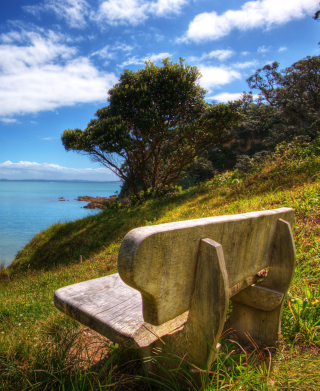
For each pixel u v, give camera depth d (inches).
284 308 70.2
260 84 1139.9
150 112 472.7
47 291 159.9
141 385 50.3
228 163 1747.0
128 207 496.4
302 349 58.4
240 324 65.5
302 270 90.6
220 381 45.9
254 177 303.6
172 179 583.8
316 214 133.4
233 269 49.0
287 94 1098.1
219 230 44.3
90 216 489.7
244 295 62.6
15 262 404.8
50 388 48.9
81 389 46.2
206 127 538.6
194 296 42.3
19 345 65.7
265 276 66.3
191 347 43.7
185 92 480.7
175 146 557.6
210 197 313.7
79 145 493.7
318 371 47.3
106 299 51.5
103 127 475.2
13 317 105.4
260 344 62.1
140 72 521.0
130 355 57.4
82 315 46.3
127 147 486.3
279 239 60.4
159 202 437.7
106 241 335.0
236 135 1792.6
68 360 55.6
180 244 37.4
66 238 410.9
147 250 32.5
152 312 36.5
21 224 1026.1
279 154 342.3
